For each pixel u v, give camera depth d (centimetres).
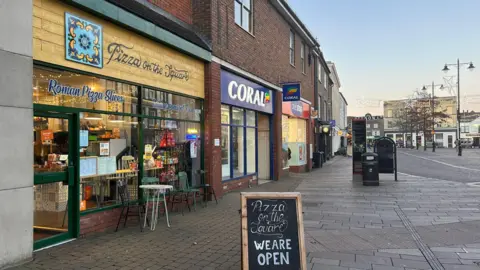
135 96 786
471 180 1535
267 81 1498
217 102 1084
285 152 1805
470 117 8181
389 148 1524
